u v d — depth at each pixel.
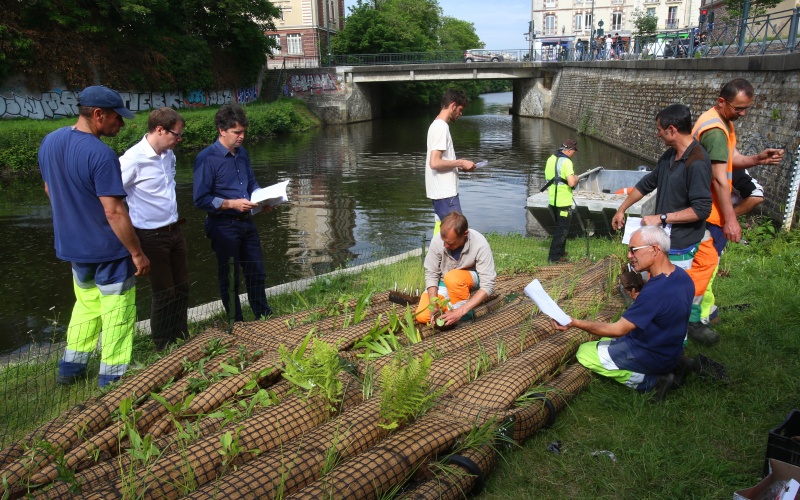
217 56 37.03
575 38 58.75
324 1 54.34
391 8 54.94
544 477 3.09
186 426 3.25
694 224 4.36
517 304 5.22
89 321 4.30
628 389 3.87
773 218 10.75
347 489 2.62
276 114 34.53
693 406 3.68
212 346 4.14
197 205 5.30
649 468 3.10
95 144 3.93
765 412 3.60
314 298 6.35
